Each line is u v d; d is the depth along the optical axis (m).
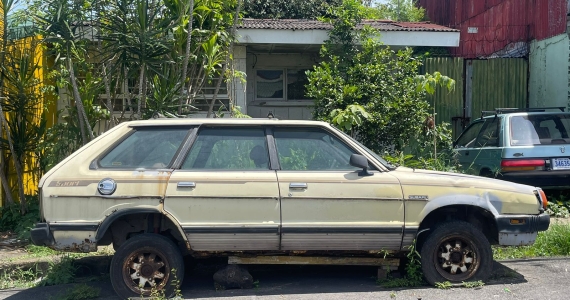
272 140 5.54
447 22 19.80
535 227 5.52
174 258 5.29
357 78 9.98
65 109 9.34
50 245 5.16
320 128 5.63
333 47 10.48
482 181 5.57
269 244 5.30
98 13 7.77
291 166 5.46
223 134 5.57
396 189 5.36
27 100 8.54
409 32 10.79
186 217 5.21
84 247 5.18
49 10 7.80
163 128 5.54
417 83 9.80
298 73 12.11
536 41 12.45
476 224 5.82
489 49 15.41
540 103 12.18
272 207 5.26
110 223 5.16
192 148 5.47
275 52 11.86
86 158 5.36
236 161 5.48
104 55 8.41
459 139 10.69
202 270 6.61
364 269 6.51
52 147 8.50
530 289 5.41
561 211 8.86
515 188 5.57
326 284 5.86
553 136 8.87
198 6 8.32
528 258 6.80
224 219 5.23
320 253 5.48
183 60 8.22
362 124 9.59
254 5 17.28
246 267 6.48
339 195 5.29
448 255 5.51
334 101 9.58
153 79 8.19
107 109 8.91
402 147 9.79
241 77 9.66
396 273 6.11
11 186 9.17
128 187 5.21
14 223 8.49
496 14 15.02
